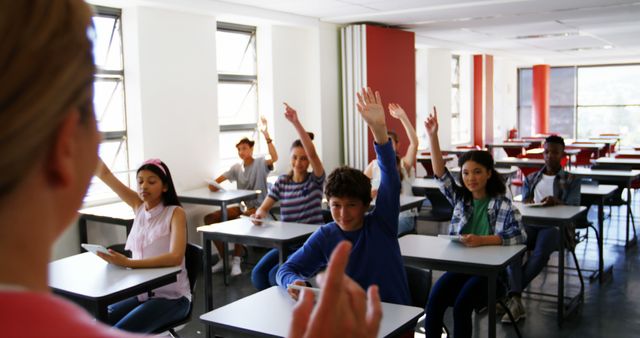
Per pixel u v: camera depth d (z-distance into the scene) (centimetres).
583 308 459
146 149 583
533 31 978
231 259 607
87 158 34
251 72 733
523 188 530
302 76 773
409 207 503
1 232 30
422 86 1086
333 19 775
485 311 455
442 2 689
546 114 1585
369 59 812
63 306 29
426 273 287
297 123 427
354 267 257
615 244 664
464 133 1280
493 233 356
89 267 320
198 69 629
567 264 584
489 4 708
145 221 338
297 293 242
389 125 852
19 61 28
